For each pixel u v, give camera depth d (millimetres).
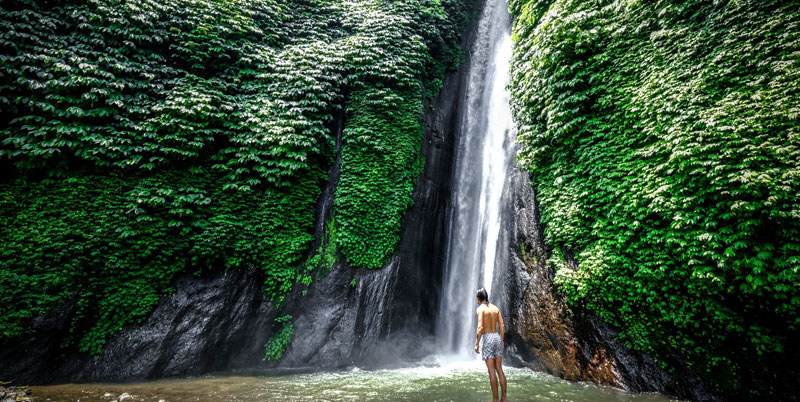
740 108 5406
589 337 7539
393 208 11734
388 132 12117
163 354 8562
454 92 15008
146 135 9156
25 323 7512
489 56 15383
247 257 10055
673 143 6012
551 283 8602
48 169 8414
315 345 10164
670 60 6656
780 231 4887
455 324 12273
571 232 7988
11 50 8312
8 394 6465
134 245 8781
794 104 4973
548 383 7289
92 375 7922
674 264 6066
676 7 6766
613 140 7367
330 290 10828
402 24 13070
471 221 13164
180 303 9172
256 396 6449
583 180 7930
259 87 11094
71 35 9070
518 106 10516
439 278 13070
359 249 11242
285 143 10367
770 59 5359
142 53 9891
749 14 5734
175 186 9469
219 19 11180
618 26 7754
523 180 10586
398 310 11344
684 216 5785
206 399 6262
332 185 11719
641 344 6684
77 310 8078
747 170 5102
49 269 7949
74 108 8438
